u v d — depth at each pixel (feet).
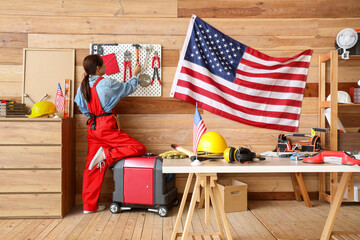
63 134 8.94
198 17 10.45
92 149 9.39
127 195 9.05
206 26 10.42
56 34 10.31
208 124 10.53
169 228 7.97
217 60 10.39
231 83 10.41
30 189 8.70
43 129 8.71
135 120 10.42
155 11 10.44
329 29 10.68
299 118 10.59
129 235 7.46
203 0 10.52
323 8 10.66
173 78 10.48
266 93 10.55
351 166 5.20
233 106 10.45
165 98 10.47
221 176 10.62
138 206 9.12
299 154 6.55
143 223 8.36
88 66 9.16
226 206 9.31
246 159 5.49
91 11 10.35
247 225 8.22
